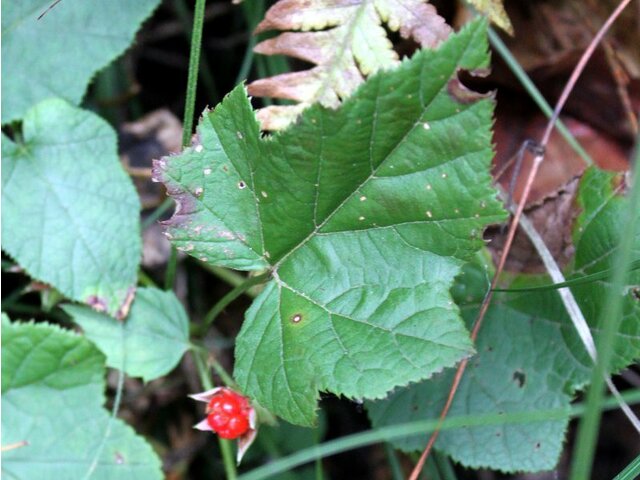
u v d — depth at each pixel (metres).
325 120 0.18
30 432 0.24
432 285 0.19
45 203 0.24
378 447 0.36
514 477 0.36
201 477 0.33
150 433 0.32
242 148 0.19
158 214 0.29
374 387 0.19
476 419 0.20
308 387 0.19
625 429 0.37
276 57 0.28
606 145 0.30
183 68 0.34
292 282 0.20
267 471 0.21
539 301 0.24
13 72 0.25
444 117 0.18
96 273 0.24
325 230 0.20
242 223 0.20
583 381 0.23
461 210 0.18
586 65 0.29
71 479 0.24
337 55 0.23
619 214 0.22
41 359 0.24
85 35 0.26
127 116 0.32
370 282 0.20
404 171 0.18
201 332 0.26
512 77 0.29
